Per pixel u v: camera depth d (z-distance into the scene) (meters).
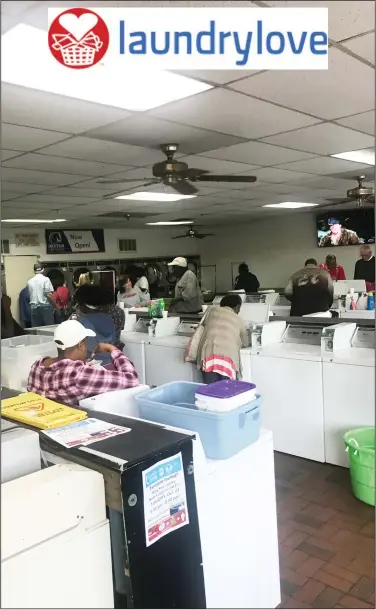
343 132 3.78
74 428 1.66
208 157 4.53
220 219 10.49
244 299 8.20
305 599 2.15
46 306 8.35
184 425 1.81
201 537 1.65
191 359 4.04
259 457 1.89
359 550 2.50
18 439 1.40
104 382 2.14
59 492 1.25
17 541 1.15
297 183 6.30
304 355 3.53
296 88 2.72
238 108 3.05
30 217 8.23
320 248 10.47
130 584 1.35
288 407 3.65
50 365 2.24
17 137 3.49
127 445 1.48
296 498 3.06
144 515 1.39
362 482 2.93
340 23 2.01
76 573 1.28
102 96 2.72
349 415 3.34
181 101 2.87
